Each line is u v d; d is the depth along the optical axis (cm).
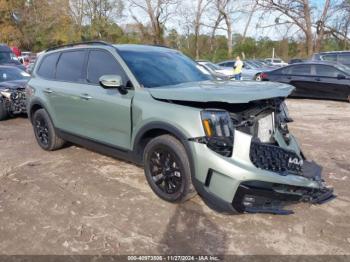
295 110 1067
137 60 456
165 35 4134
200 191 354
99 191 434
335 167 528
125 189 438
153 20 3859
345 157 578
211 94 348
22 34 5059
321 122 876
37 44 5116
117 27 4394
